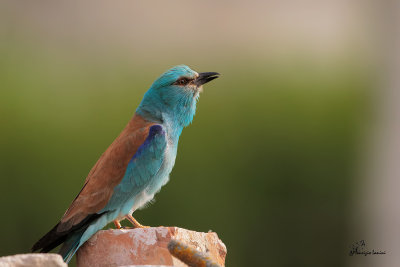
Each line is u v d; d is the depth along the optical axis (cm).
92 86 1491
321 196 1341
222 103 1382
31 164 1265
